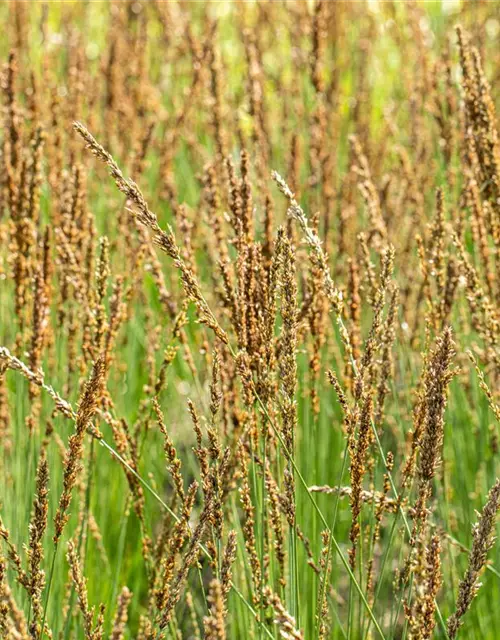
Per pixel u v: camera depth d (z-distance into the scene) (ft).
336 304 10.00
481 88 13.58
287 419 9.47
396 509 10.21
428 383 8.79
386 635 14.61
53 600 13.55
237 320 10.67
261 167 17.76
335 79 23.86
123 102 22.97
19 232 13.85
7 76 14.37
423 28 24.61
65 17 28.43
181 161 25.04
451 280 13.52
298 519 12.71
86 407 8.86
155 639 9.05
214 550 9.49
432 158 20.43
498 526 14.40
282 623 7.52
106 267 12.05
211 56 17.38
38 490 8.71
